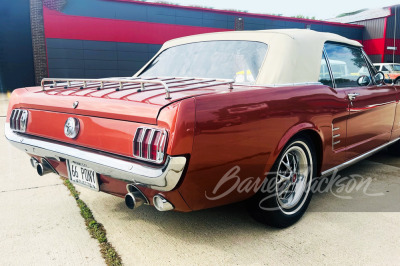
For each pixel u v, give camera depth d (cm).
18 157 449
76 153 217
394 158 456
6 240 237
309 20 1934
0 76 1513
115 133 199
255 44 274
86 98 222
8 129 277
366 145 343
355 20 2405
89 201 306
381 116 362
